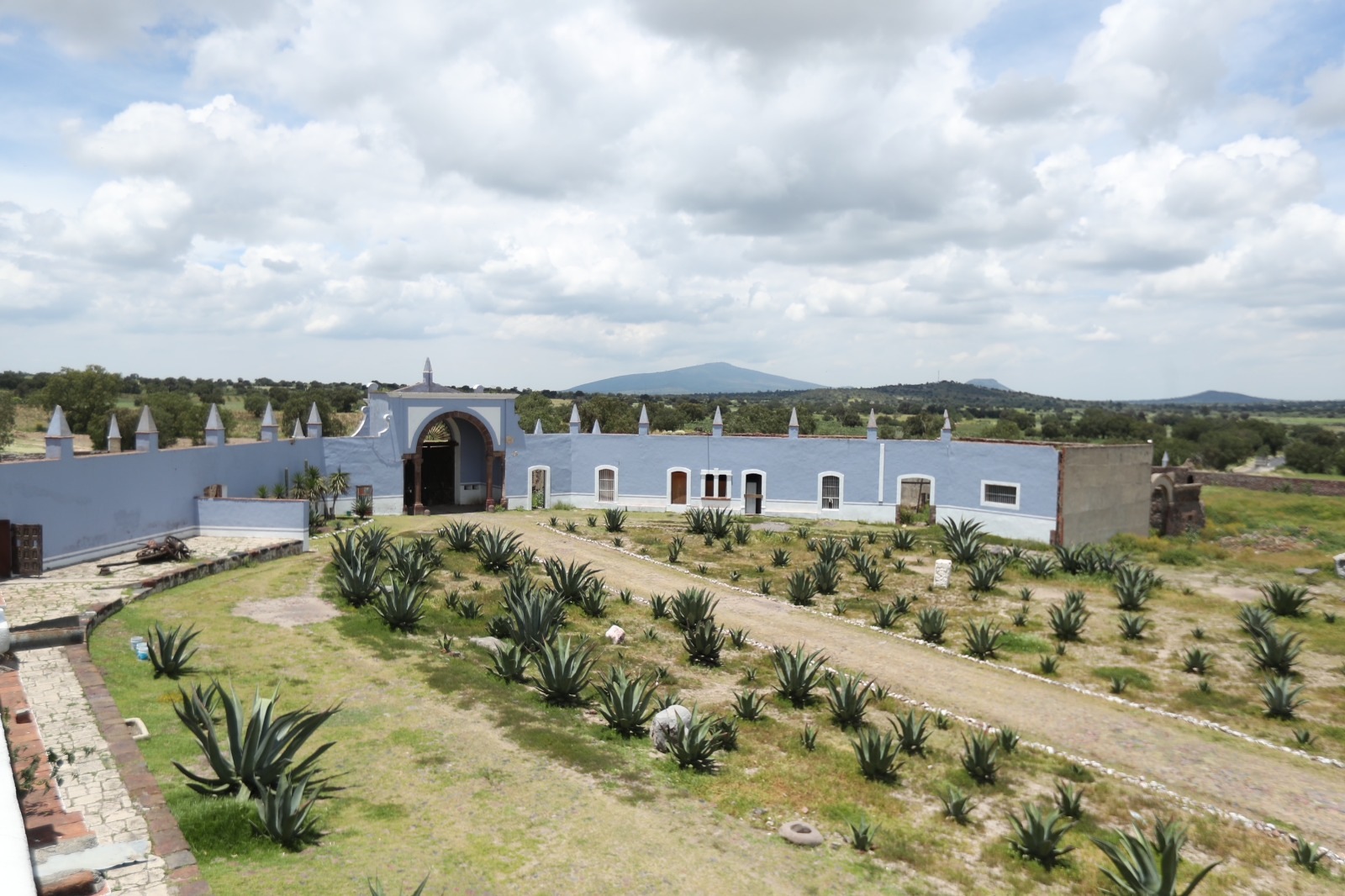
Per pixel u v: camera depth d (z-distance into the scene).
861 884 9.57
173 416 67.75
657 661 18.30
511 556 26.33
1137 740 15.50
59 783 9.62
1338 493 54.56
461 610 20.42
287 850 8.73
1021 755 14.47
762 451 39.22
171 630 16.78
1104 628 22.38
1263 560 32.16
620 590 24.47
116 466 23.67
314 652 16.22
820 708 16.20
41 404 65.62
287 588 21.28
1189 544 36.22
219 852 8.45
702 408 104.31
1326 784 13.93
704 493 39.88
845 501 38.31
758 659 18.98
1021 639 20.94
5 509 20.25
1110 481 35.56
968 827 11.61
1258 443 102.62
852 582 26.84
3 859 5.92
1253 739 15.73
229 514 27.16
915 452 37.22
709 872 9.33
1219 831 12.14
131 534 24.33
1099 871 10.50
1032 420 141.12
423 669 15.72
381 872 8.43
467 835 9.55
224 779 9.78
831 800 12.04
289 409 78.81
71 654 14.60
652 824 10.42
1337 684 18.56
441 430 43.25
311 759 10.35
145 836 8.41
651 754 13.09
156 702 12.81
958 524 35.25
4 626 14.23
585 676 15.55
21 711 11.73
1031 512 33.84
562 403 96.12
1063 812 12.24
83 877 7.32
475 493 41.00
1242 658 19.98
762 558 29.84
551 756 12.23
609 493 40.44
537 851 9.33
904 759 13.85
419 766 11.48
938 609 21.81
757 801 11.73
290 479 33.47
